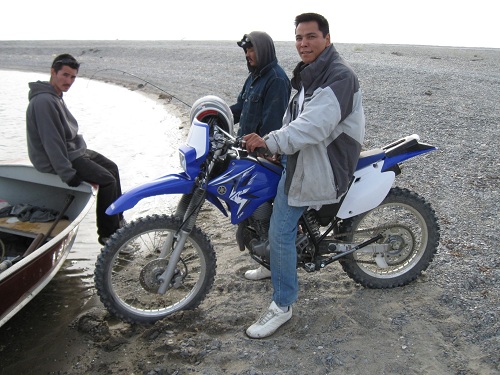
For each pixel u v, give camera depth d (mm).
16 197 5812
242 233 4227
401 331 3832
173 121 14188
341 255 4195
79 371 3736
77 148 5617
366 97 14000
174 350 3766
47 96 5230
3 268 4293
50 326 4383
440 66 21547
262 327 3887
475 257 4871
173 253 3971
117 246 3885
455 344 3650
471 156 8266
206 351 3734
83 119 14938
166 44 50031
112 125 13867
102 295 3949
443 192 6664
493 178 7172
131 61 35344
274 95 4949
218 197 3947
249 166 3932
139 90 21109
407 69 19516
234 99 16438
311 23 3602
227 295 4551
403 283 4406
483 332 3738
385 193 4129
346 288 4508
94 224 6809
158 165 9750
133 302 4430
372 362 3527
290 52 29203
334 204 4047
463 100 13344
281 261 3836
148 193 3830
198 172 3885
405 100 13477
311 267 4160
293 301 3939
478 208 6102
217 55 33375
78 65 5422
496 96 13875
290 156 3691
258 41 4918
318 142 3463
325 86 3479
